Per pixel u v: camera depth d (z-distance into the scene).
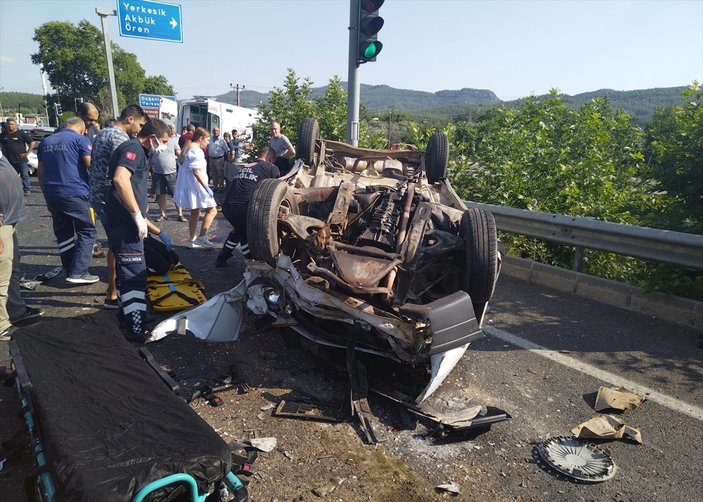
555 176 8.01
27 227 8.45
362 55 7.27
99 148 4.49
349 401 3.50
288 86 10.72
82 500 1.93
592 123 8.27
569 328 5.11
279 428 3.26
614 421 3.52
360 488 2.79
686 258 5.17
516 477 2.99
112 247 4.25
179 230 8.62
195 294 5.13
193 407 3.43
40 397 2.57
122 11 11.07
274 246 4.20
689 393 4.01
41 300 5.11
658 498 2.89
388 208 4.72
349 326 3.96
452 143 8.92
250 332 4.59
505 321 5.23
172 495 2.11
